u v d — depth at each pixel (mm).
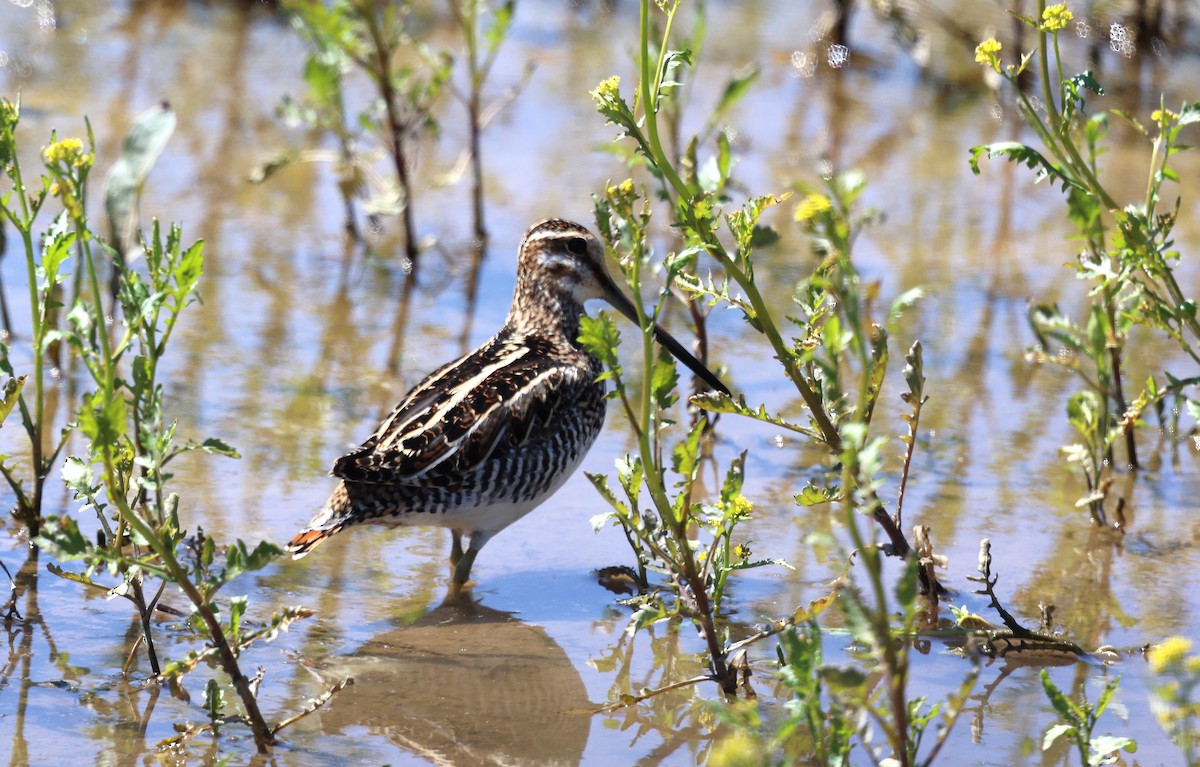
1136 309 11250
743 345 13758
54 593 9188
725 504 8133
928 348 13703
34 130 16844
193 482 10750
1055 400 12844
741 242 8523
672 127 15078
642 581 9766
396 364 13055
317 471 11047
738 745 6359
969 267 15383
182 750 7598
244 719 7754
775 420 8586
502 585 9906
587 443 10680
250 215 15953
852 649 9039
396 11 20812
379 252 15438
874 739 7949
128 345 7973
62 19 20859
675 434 12133
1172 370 13242
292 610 7727
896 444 11953
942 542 10414
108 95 18344
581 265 11680
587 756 7828
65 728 7719
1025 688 8641
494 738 7957
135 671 8367
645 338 7711
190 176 16594
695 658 8969
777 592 9789
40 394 9570
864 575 9977
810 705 6711
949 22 21422
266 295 14281
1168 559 10297
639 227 7762
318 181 17000
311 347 13289
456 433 9727
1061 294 14789
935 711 6703
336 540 10516
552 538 10664
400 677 8594
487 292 14750
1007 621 8969
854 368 13375
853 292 6414
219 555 9695
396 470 9508
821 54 21188
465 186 16938
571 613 9547
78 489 8016
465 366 10586
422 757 7719
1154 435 12367
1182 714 6684
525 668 8773
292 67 20062
